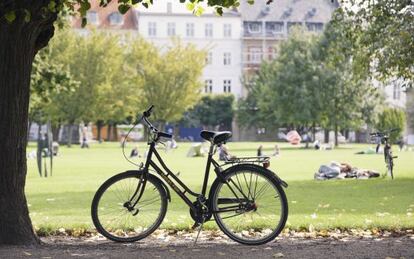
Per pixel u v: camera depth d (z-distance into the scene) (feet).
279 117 205.05
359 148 186.50
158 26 321.52
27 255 21.54
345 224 29.78
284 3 330.34
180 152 151.64
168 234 27.45
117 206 24.57
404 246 23.45
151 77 228.43
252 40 325.01
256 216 24.06
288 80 199.31
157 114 231.50
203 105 299.79
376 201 47.24
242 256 21.63
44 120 205.98
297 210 40.86
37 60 67.87
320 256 21.58
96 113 204.85
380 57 60.54
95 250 22.71
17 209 23.47
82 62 200.64
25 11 21.93
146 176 24.61
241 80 291.99
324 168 70.90
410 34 58.44
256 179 24.00
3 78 23.47
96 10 319.27
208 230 28.48
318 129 238.89
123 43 247.50
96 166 96.27
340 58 65.05
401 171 82.79
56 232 28.07
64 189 58.08
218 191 24.21
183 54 232.32
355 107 192.85
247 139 299.17
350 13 58.44
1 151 23.38
